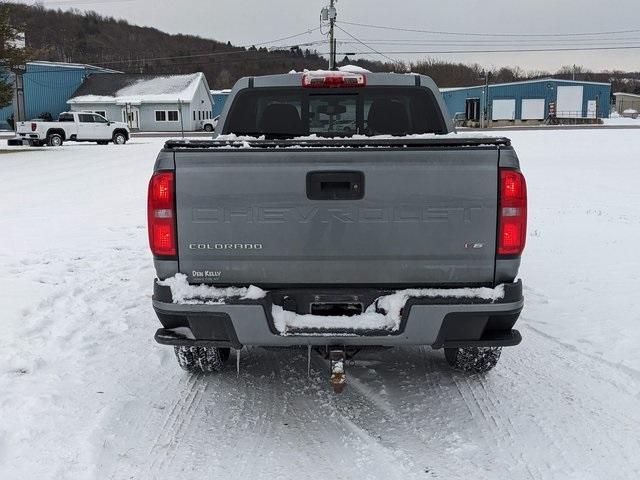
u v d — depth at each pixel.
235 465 3.45
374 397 4.29
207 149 3.55
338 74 4.84
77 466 3.41
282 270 3.63
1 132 54.09
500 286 3.60
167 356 5.03
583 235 9.27
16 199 14.20
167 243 3.62
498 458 3.50
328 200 3.55
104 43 139.75
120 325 5.71
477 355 4.50
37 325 5.61
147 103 61.97
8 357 4.85
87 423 3.87
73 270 7.64
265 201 3.56
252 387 4.48
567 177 16.50
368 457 3.52
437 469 3.39
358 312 3.67
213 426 3.89
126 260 8.16
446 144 3.52
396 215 3.55
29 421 3.86
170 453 3.57
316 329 3.59
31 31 126.50
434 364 4.86
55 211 12.36
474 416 3.99
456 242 3.57
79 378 4.56
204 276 3.66
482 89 69.25
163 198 3.59
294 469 3.41
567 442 3.67
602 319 5.71
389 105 5.00
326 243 3.58
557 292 6.57
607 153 23.92
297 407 4.16
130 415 4.01
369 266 3.61
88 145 35.34
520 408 4.10
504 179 3.53
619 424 3.88
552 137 34.66
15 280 7.09
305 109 5.08
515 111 68.62
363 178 3.53
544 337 5.37
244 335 3.61
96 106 62.47
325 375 4.68
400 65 74.50
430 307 3.53
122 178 18.55
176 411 4.09
